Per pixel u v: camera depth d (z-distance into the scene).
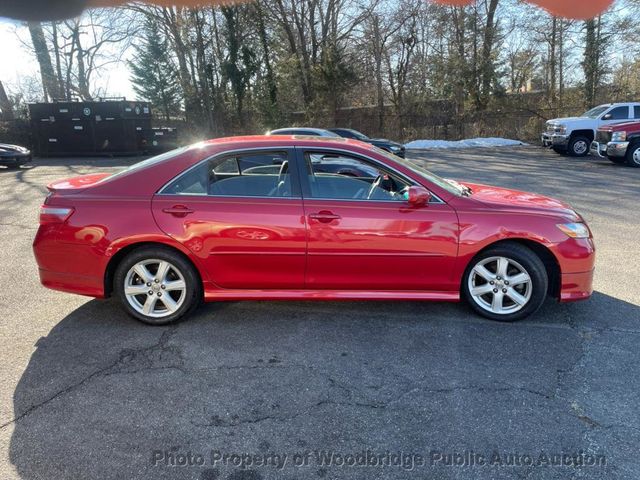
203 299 3.76
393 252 3.61
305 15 26.73
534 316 3.87
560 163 14.93
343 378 2.97
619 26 20.20
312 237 3.57
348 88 25.62
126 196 3.61
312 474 2.18
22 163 15.55
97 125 19.92
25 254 5.66
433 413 2.62
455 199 3.68
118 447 2.35
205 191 3.63
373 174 3.69
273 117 25.41
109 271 3.67
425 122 25.67
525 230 3.60
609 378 2.96
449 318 3.83
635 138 13.47
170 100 32.03
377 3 25.80
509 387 2.86
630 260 5.31
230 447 2.35
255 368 3.09
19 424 2.52
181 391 2.83
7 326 3.71
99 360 3.19
